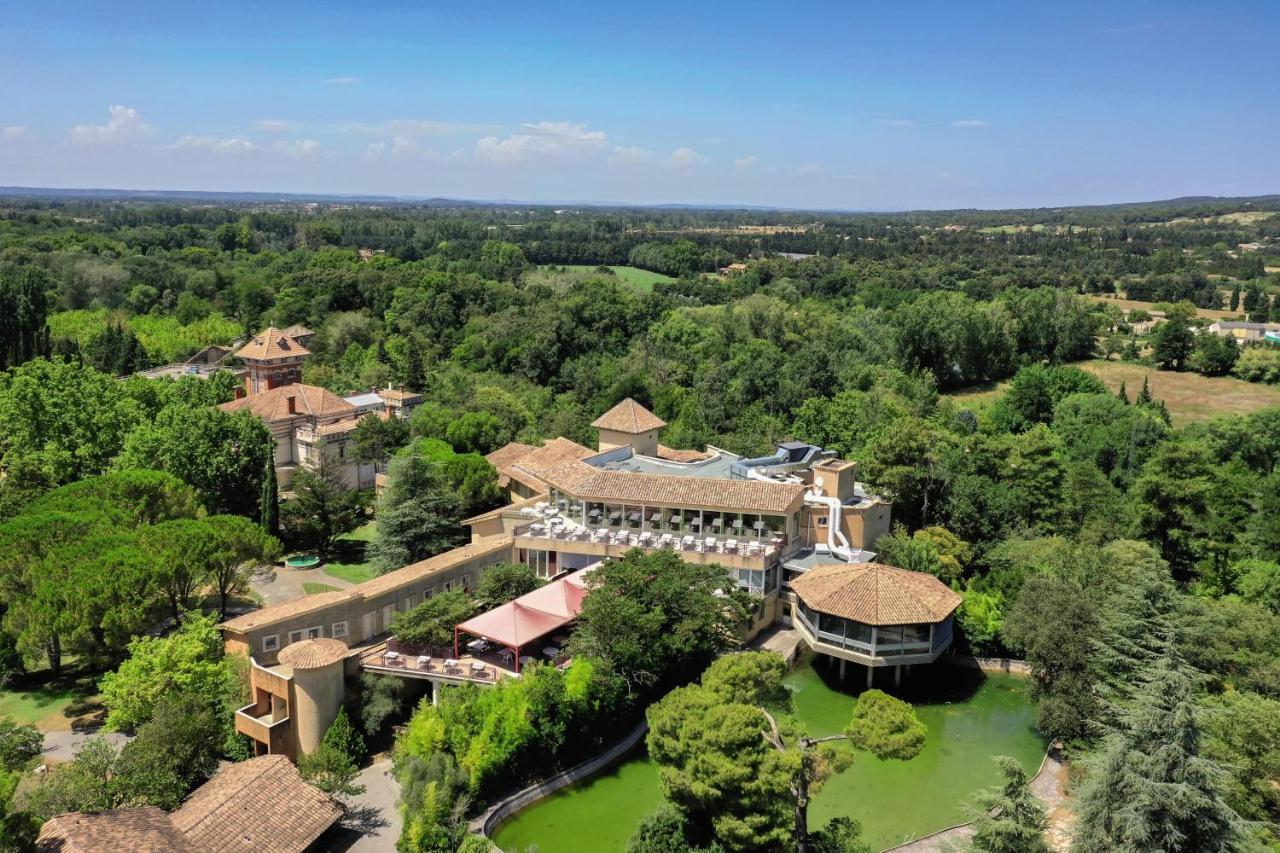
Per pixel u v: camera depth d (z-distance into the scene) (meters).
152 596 46.22
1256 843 31.89
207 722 39.72
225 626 46.66
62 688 47.47
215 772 40.03
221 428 66.94
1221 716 38.00
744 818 33.59
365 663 46.78
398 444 84.06
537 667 44.81
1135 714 33.19
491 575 54.56
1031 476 71.56
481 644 50.59
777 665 39.44
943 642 53.91
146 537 48.41
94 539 48.31
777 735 35.06
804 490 62.78
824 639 53.47
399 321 132.12
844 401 97.00
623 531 60.66
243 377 105.81
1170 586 47.06
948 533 65.00
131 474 58.44
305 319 140.75
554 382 115.44
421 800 36.78
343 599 50.62
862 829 39.22
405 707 46.94
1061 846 38.62
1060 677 46.28
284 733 42.78
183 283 166.00
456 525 63.94
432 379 110.56
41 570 45.75
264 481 64.62
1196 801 30.70
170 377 94.50
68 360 110.75
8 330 106.38
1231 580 64.38
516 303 141.62
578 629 48.16
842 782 43.97
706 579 50.84
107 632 43.56
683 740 35.16
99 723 44.12
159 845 31.81
